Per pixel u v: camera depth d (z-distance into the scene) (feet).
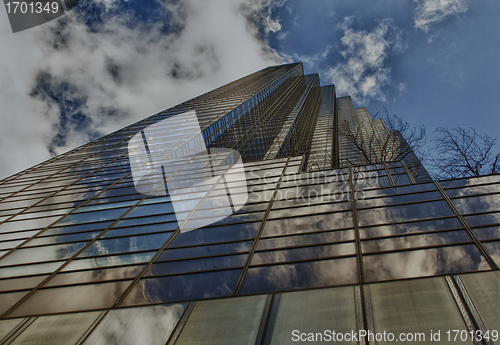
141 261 41.39
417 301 26.30
